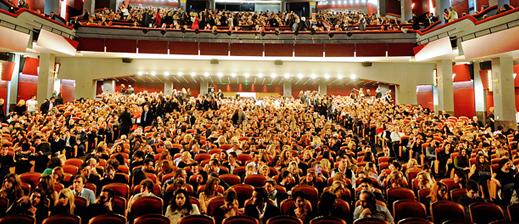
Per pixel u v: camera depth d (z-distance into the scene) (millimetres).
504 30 15320
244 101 22438
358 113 17172
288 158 9086
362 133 16172
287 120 16266
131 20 23109
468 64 21875
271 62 23500
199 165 8086
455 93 22594
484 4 21359
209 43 22078
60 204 5254
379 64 23516
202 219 4898
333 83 27688
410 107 19703
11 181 5836
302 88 29250
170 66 23281
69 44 20156
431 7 26750
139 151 8555
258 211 5738
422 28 21906
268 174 8125
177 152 10781
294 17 24266
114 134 14641
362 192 5605
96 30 21578
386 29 22797
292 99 24172
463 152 9609
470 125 15078
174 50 21906
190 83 29125
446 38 18359
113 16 24531
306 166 8922
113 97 21297
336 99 22891
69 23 21094
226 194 5543
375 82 24938
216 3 35875
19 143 9695
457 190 6797
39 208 5332
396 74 23453
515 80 19984
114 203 5738
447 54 18875
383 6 30688
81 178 6180
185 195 5516
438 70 21141
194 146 10305
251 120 16266
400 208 5875
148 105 16203
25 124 13211
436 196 6602
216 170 7832
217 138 12344
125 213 5883
